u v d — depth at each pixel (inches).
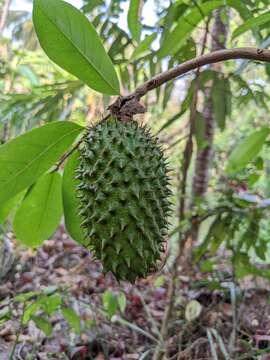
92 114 57.6
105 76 21.1
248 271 39.1
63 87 40.3
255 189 53.8
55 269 59.2
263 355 29.7
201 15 30.1
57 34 20.2
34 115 39.6
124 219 19.7
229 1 30.4
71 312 32.9
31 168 21.7
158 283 45.6
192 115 37.5
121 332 42.0
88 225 20.7
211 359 34.0
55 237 71.2
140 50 33.2
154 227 20.5
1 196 22.0
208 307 40.5
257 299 42.9
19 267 50.9
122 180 19.9
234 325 33.9
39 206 25.8
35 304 30.5
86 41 20.5
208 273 50.1
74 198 24.5
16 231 26.6
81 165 21.4
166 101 37.2
